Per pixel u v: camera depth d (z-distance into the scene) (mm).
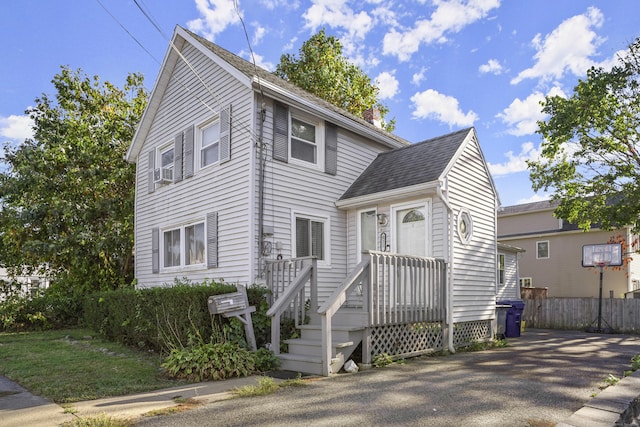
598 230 21719
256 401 4738
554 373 6254
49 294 13914
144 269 12297
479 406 4465
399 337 7691
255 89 8750
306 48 24812
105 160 14758
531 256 24562
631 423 4055
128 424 3957
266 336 7566
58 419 4160
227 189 9273
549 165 16344
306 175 9672
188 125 10859
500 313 11609
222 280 8492
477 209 9977
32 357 7676
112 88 16688
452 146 9703
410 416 4141
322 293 9562
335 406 4504
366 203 9742
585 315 15906
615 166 14984
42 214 13508
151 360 7398
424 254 9008
